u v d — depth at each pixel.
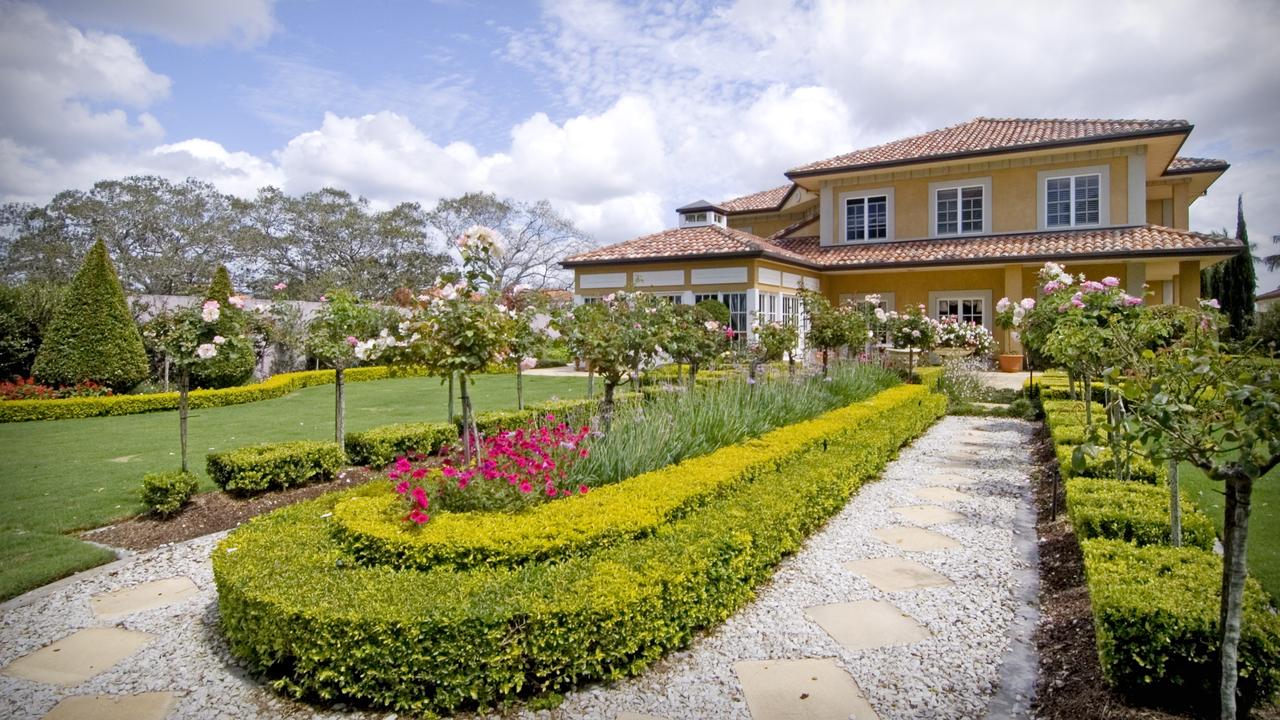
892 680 3.14
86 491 6.70
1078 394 11.15
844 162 20.34
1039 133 18.22
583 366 21.61
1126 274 16.12
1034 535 5.23
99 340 14.19
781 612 3.88
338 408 7.43
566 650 3.00
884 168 19.20
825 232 20.59
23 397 12.98
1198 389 2.53
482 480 4.34
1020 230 18.14
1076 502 4.38
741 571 3.92
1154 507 4.15
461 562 3.58
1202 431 2.43
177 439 9.80
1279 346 16.67
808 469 5.65
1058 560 4.55
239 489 6.22
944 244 18.62
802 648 3.45
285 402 14.59
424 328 5.07
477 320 5.05
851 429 7.38
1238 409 2.26
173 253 28.14
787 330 11.95
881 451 7.26
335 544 3.91
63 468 7.79
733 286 16.52
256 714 2.98
